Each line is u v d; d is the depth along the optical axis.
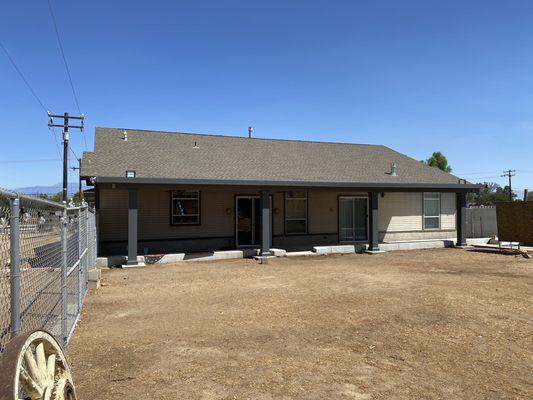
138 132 18.91
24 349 2.60
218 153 17.91
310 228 18.44
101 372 4.61
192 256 14.28
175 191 15.97
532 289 9.16
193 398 3.99
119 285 9.88
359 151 22.23
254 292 8.94
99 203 14.84
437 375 4.57
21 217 3.44
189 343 5.59
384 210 20.05
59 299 5.20
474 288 9.25
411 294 8.61
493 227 22.97
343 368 4.75
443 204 21.41
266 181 14.37
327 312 7.19
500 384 4.35
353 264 13.34
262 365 4.83
